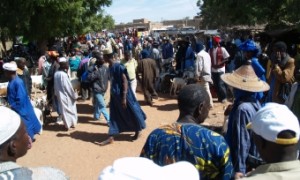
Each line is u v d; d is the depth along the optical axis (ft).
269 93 21.18
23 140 7.17
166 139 8.55
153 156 8.59
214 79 37.29
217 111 33.94
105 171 5.05
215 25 162.50
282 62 20.38
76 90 40.32
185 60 42.39
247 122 11.18
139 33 176.04
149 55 53.42
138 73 40.01
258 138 7.13
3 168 6.63
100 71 30.50
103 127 30.19
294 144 6.75
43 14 63.00
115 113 25.58
